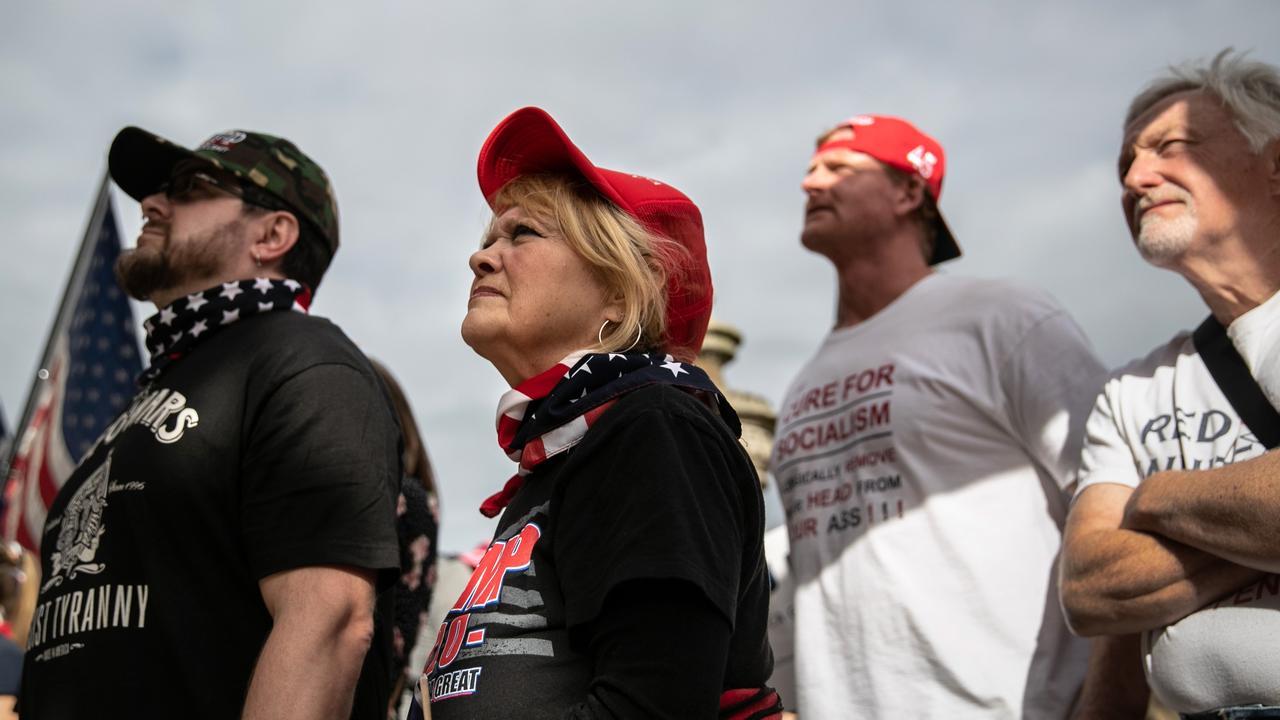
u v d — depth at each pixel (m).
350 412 2.45
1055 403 3.18
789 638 3.68
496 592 1.83
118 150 2.96
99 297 6.41
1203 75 2.77
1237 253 2.62
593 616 1.69
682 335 2.15
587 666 1.75
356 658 2.26
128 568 2.34
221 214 2.84
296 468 2.36
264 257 2.85
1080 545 2.57
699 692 1.64
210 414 2.43
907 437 3.33
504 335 2.07
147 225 2.88
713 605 1.68
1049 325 3.29
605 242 2.06
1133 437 2.71
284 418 2.40
